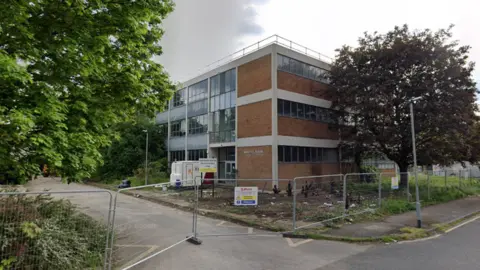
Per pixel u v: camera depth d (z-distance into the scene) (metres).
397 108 21.44
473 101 20.55
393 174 15.03
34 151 5.61
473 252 7.44
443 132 20.06
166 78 10.30
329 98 26.94
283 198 16.92
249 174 24.42
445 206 15.21
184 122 34.62
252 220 11.02
